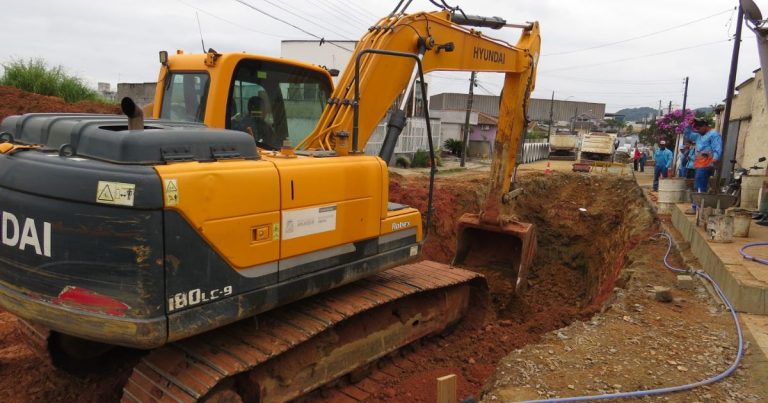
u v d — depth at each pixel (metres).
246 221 3.88
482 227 8.70
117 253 3.35
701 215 8.73
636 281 7.62
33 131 4.21
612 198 14.84
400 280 6.12
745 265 6.71
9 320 6.38
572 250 13.55
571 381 4.80
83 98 18.47
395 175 16.61
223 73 4.88
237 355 4.11
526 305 8.62
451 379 3.82
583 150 33.66
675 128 26.95
